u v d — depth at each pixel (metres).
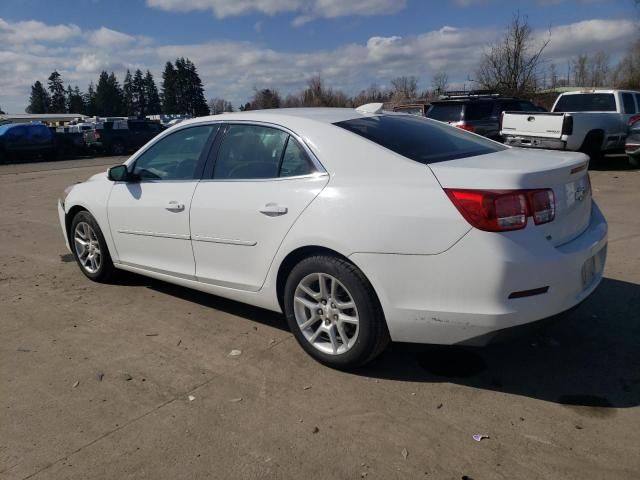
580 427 2.84
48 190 13.78
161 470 2.61
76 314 4.58
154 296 4.96
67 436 2.89
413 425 2.90
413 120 4.07
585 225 3.44
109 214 4.88
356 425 2.91
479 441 2.75
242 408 3.10
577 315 4.20
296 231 3.43
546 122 12.12
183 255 4.30
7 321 4.46
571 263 3.01
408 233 3.02
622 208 8.16
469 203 2.88
